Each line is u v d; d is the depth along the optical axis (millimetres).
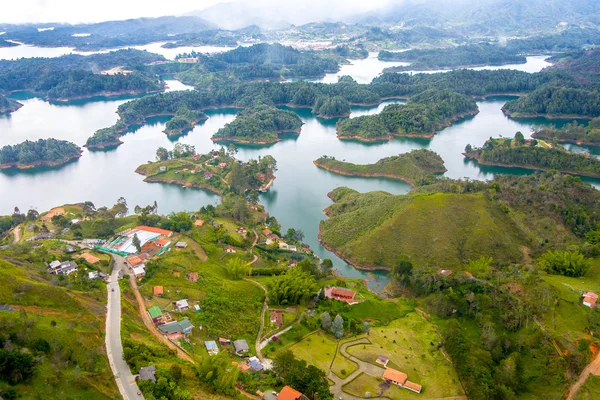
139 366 106562
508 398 119188
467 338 147750
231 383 109125
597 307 147125
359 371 132125
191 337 134625
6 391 84000
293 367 120938
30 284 125000
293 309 164250
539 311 148875
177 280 168000
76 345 106188
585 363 124938
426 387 127312
